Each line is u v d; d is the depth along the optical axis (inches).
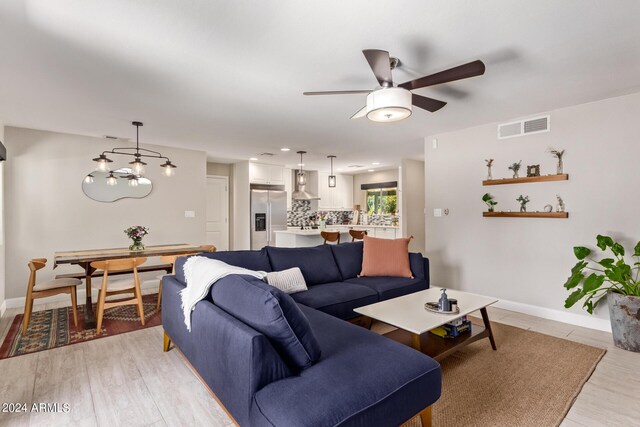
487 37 80.4
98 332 124.3
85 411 75.7
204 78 103.3
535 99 125.9
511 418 73.2
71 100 122.3
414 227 281.9
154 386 86.4
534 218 145.9
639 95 118.4
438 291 121.8
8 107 130.1
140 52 86.7
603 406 78.1
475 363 99.7
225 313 67.7
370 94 88.9
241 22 73.3
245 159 262.2
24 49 84.5
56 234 172.4
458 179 172.9
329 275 138.6
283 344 58.1
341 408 49.1
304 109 134.3
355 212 354.0
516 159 150.9
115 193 190.7
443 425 70.7
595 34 79.5
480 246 164.7
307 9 68.6
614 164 124.2
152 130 167.9
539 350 108.9
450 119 152.6
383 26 75.2
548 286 141.8
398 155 249.3
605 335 122.4
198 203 222.7
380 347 68.1
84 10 68.6
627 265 110.4
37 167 167.3
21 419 72.6
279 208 283.3
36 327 130.0
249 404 53.0
